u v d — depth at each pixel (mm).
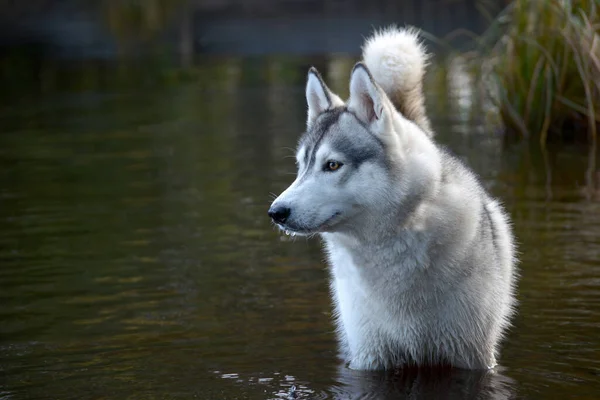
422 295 7039
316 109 7621
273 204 6828
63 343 8172
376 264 7016
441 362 7453
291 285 9695
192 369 7496
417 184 6809
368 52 8320
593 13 16031
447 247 6953
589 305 8742
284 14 35781
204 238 11484
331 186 6816
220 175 14820
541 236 10820
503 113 16953
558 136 16609
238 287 9664
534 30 16453
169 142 17781
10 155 16891
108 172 15289
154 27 35219
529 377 7195
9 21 37094
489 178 13781
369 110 6934
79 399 6891
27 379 7328
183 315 8859
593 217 11516
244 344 8070
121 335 8367
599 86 15922
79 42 33281
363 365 7516
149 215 12609
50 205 13227
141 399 6867
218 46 30922
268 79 25156
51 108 22312
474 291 7133
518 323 8375
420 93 8336
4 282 9938
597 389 6898
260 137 17906
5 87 26047
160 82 25859
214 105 22047
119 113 21391
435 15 30984
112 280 9953
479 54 18766
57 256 10836
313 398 6848
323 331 8375
